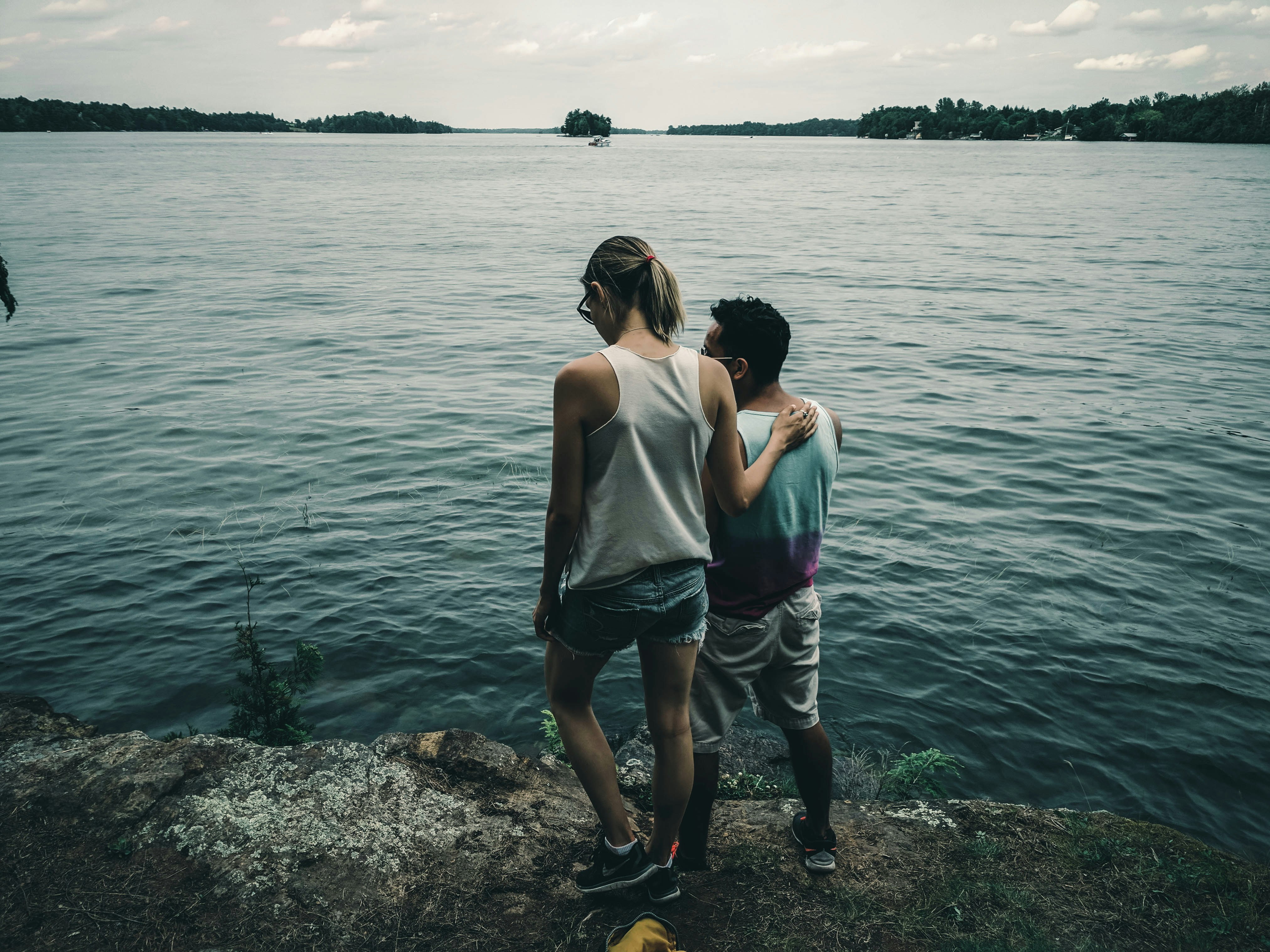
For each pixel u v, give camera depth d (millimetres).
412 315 17812
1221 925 2275
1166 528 7570
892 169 102812
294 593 6508
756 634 2285
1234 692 5266
